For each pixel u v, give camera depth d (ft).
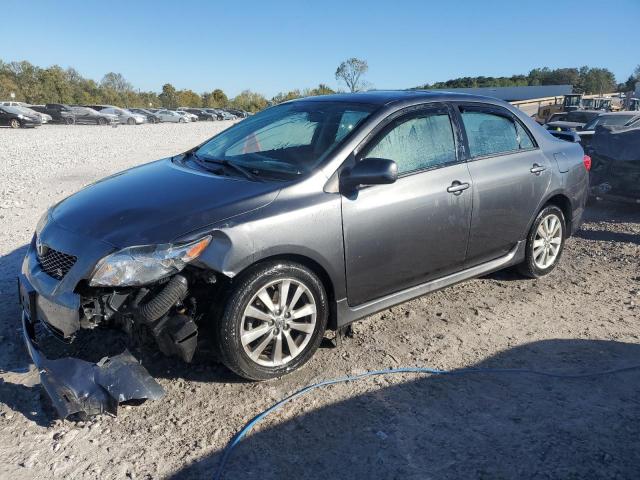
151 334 10.30
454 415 9.99
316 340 11.41
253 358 10.57
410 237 12.33
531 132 15.75
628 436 9.42
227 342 10.18
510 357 12.10
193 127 130.31
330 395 10.60
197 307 10.33
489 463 8.75
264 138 13.43
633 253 19.79
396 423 9.75
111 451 9.06
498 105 15.08
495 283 16.47
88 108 142.92
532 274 16.30
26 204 27.37
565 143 16.97
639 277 17.24
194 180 11.77
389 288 12.44
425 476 8.48
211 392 10.69
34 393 10.55
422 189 12.46
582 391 10.78
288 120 13.74
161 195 11.10
